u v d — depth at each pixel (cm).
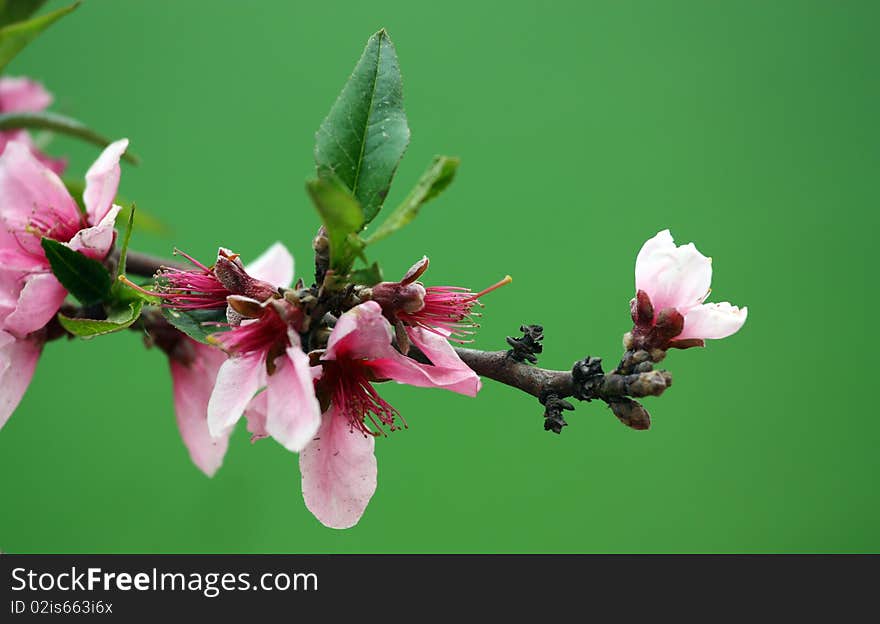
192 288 47
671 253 47
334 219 45
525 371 47
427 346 47
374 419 47
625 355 47
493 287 47
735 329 47
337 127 47
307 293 46
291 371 45
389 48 47
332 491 47
